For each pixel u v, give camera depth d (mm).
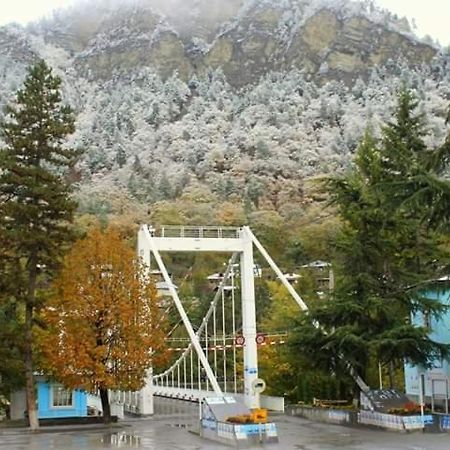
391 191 23266
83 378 33219
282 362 41906
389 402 29609
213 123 199250
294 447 24109
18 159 35094
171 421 37281
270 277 82188
